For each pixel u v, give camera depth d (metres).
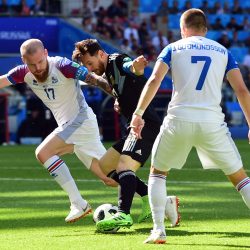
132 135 22.06
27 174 42.50
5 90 71.56
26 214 26.17
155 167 19.72
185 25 19.70
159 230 19.78
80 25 74.31
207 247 19.23
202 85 19.06
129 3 87.06
